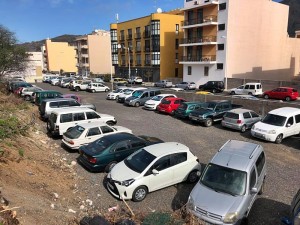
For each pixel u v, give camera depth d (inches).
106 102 1213.1
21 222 241.6
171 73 2298.2
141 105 1106.1
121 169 393.4
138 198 369.7
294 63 2119.8
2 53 1268.5
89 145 469.4
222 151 379.2
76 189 393.4
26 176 367.2
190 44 1782.7
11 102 883.4
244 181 327.9
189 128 766.5
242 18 1651.1
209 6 1685.5
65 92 1577.3
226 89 1628.9
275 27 1876.2
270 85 1457.9
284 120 641.0
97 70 3277.6
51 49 3818.9
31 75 2431.1
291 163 514.3
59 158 504.4
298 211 269.3
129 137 478.3
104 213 332.5
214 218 301.1
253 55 1766.7
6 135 482.3
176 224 291.3
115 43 2674.7
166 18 2188.7
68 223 283.1
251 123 736.3
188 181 423.8
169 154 402.6
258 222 329.7
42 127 719.1
